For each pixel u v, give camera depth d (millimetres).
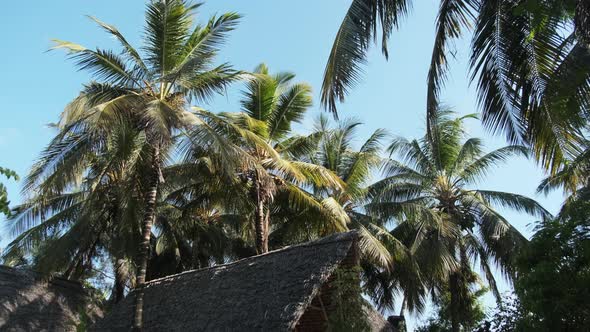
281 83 22172
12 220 19891
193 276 15672
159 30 15969
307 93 21656
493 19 8703
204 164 19656
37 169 14344
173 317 14266
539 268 9555
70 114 14766
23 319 15750
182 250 26828
